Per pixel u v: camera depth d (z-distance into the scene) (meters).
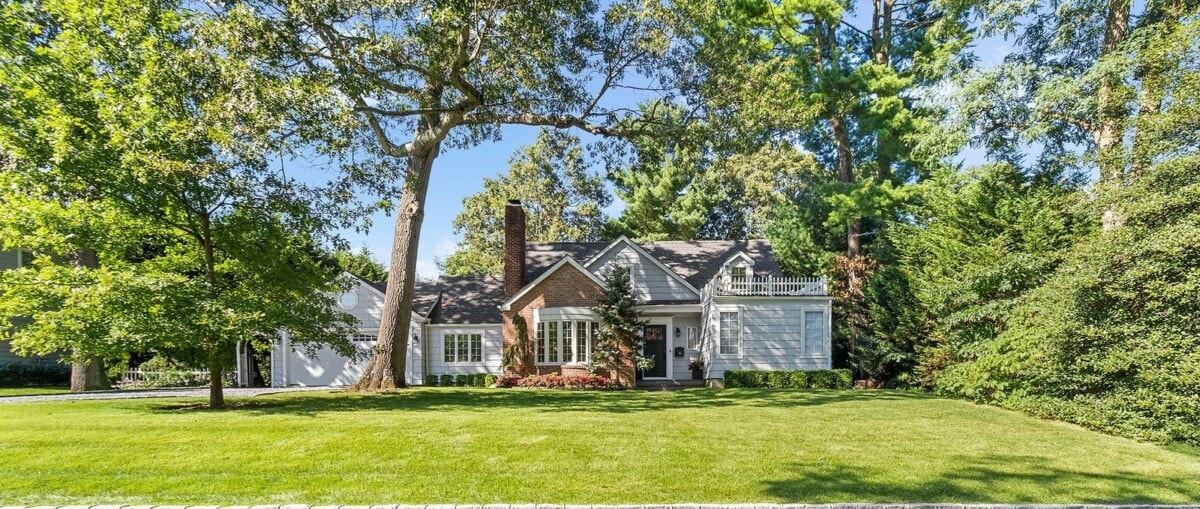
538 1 13.93
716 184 36.00
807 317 21.47
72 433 8.35
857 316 23.30
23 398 15.14
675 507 5.29
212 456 7.08
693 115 17.94
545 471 6.54
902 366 20.50
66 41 12.02
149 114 10.83
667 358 23.06
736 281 21.81
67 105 11.35
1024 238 15.20
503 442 8.02
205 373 23.08
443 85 16.00
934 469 6.84
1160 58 11.38
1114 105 13.57
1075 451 8.20
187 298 11.13
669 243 27.73
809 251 30.42
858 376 23.59
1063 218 14.70
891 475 6.53
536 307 22.42
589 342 22.12
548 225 39.03
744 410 12.32
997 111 17.58
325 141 12.26
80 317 10.56
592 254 26.62
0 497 5.50
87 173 10.91
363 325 24.72
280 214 12.60
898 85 23.86
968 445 8.40
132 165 10.33
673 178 35.69
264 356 24.88
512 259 23.61
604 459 7.10
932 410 12.72
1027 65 17.00
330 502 5.46
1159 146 10.88
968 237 17.25
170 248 13.05
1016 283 14.87
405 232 17.95
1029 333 13.19
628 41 16.36
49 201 10.93
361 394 15.98
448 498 5.59
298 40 12.48
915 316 19.58
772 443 8.23
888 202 23.77
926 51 23.84
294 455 7.17
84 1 11.81
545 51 15.73
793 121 17.67
